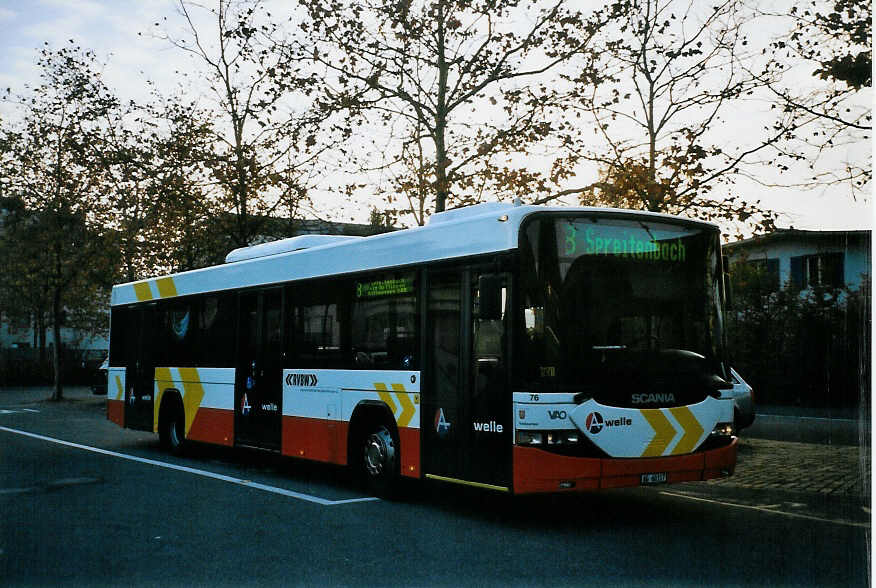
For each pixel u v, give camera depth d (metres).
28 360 44.22
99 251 29.64
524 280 7.67
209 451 14.60
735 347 25.41
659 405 7.84
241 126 20.66
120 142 21.80
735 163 14.70
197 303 13.58
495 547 7.12
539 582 6.02
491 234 8.05
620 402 7.66
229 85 20.47
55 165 28.77
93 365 37.56
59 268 31.05
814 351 24.16
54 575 6.21
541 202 16.09
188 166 21.05
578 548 7.09
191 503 9.24
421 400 8.87
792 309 24.66
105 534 7.61
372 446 9.68
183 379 13.78
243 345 12.27
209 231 21.78
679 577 6.16
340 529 7.86
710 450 8.08
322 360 10.55
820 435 16.25
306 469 12.35
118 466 12.51
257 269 12.11
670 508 9.02
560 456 7.38
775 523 8.16
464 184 16.33
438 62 16.94
